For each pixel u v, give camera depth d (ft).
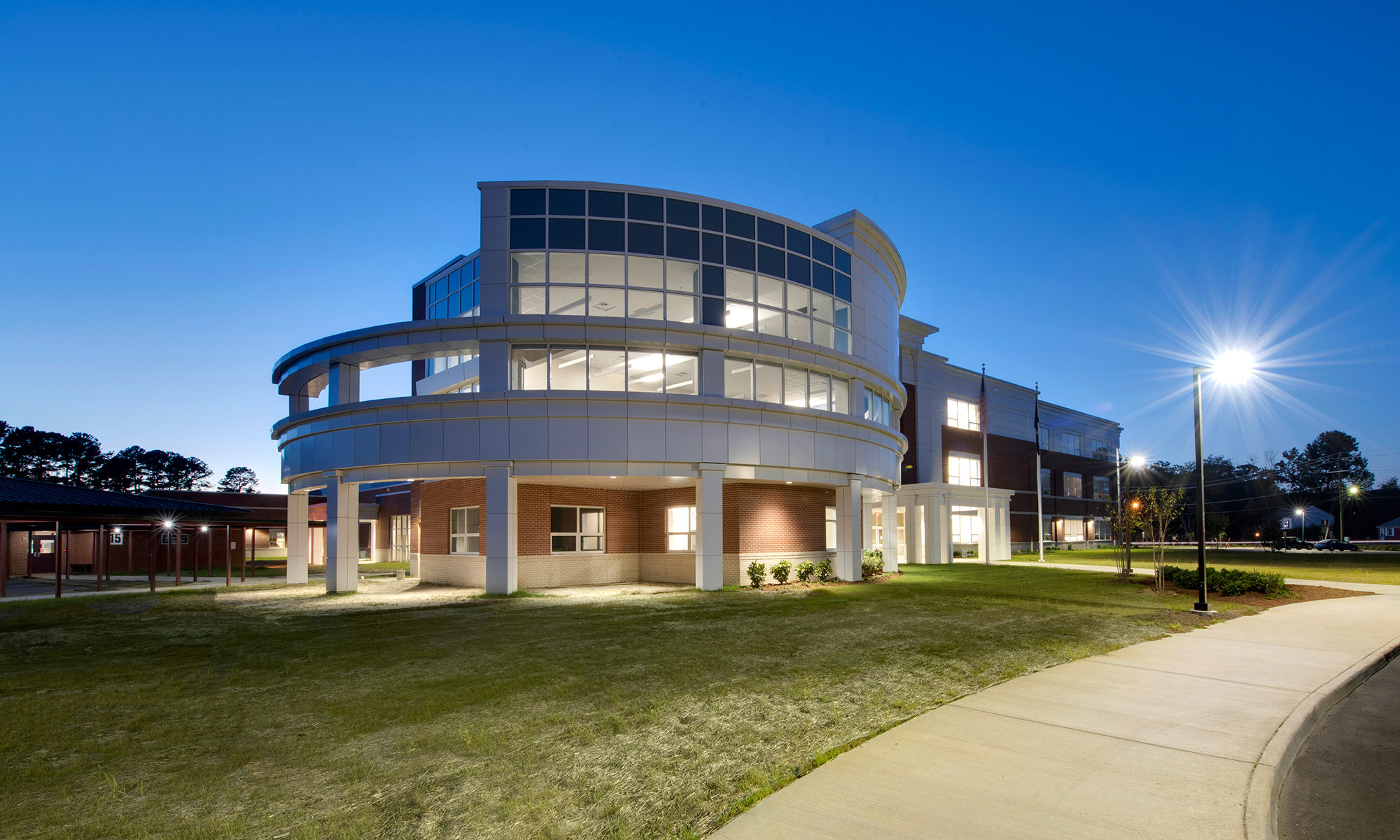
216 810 18.81
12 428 266.77
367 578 106.52
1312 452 433.07
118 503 88.63
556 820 17.74
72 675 36.06
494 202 76.64
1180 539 370.53
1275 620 53.57
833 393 91.20
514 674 34.81
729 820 17.61
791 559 86.94
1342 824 19.07
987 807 18.30
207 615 60.34
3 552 81.97
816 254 90.53
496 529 72.43
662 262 79.10
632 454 73.92
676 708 28.09
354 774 21.21
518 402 73.26
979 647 41.09
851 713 27.12
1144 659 37.88
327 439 80.28
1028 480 210.59
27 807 19.24
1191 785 19.92
